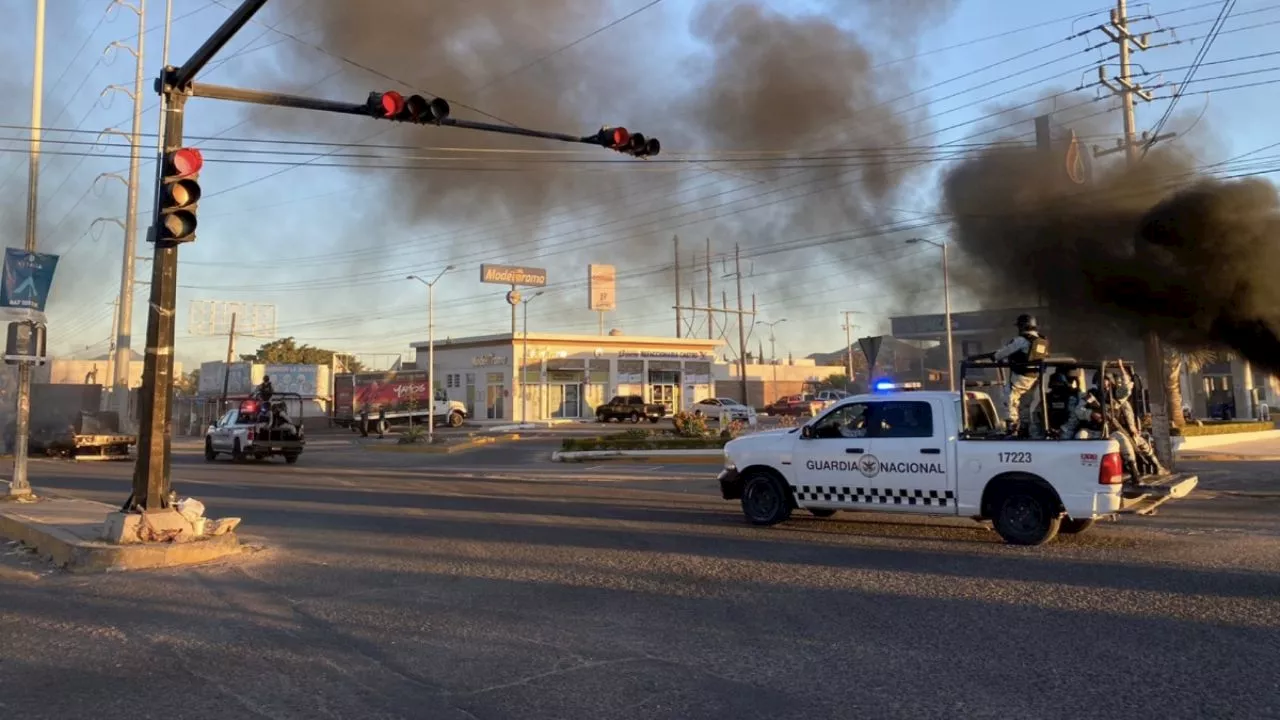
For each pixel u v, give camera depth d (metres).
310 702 4.88
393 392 52.25
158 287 9.87
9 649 6.05
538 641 6.09
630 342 57.12
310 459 30.41
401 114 11.15
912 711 4.60
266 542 10.67
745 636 6.14
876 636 6.08
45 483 19.23
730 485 11.84
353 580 8.33
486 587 7.92
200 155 9.55
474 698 4.91
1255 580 7.64
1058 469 9.43
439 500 15.53
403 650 5.91
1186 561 8.61
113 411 32.09
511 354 53.03
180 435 61.06
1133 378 11.37
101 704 4.87
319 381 66.69
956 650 5.70
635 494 16.62
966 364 10.30
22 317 14.17
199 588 8.03
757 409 75.88
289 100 10.50
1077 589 7.41
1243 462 22.44
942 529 11.10
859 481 10.67
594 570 8.64
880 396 10.79
